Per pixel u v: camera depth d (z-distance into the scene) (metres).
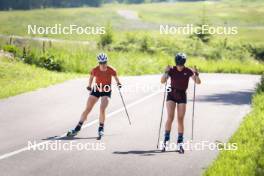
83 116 28.78
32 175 21.03
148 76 67.00
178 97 25.48
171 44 126.38
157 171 21.95
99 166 22.59
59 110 36.88
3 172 21.30
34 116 34.44
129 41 120.06
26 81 52.06
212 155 24.78
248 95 48.34
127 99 43.00
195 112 37.44
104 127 31.17
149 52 110.12
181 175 21.42
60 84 51.97
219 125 32.53
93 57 80.75
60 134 28.94
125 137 28.55
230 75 73.44
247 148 25.03
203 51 119.62
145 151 25.47
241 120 34.34
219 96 47.16
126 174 21.45
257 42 157.00
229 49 134.25
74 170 21.91
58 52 77.19
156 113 36.56
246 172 20.83
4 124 31.58
